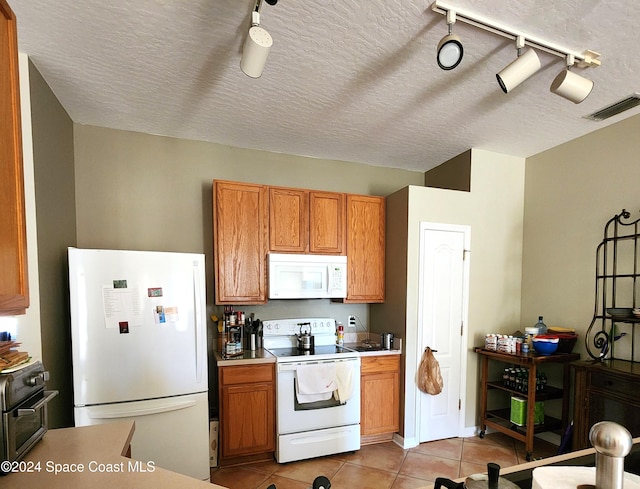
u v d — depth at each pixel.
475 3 1.50
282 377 2.70
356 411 2.89
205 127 2.82
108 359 2.10
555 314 3.18
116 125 2.79
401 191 3.17
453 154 3.46
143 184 2.94
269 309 3.31
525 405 2.91
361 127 2.81
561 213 3.16
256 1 1.46
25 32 1.67
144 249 2.93
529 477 1.04
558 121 2.70
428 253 3.14
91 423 2.05
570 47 1.79
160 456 2.21
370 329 3.65
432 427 3.12
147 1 1.48
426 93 2.27
